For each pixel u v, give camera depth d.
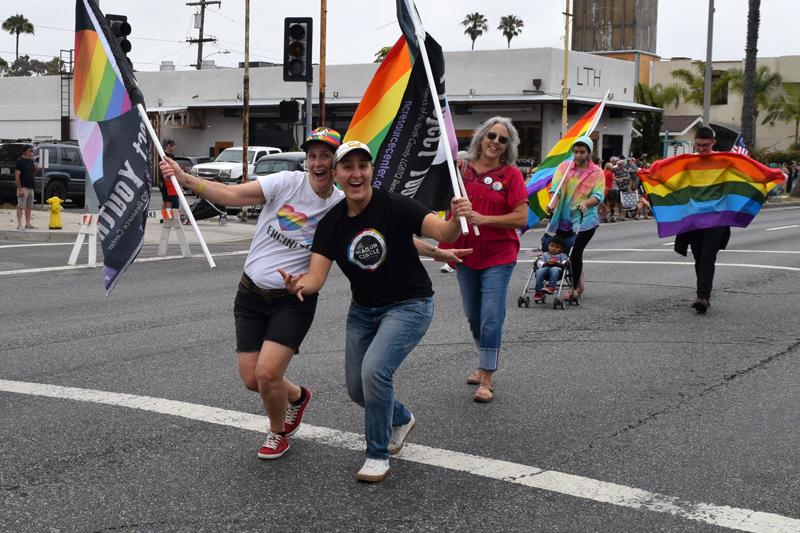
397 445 5.54
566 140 11.27
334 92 41.75
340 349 8.55
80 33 6.40
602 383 7.39
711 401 6.87
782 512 4.73
